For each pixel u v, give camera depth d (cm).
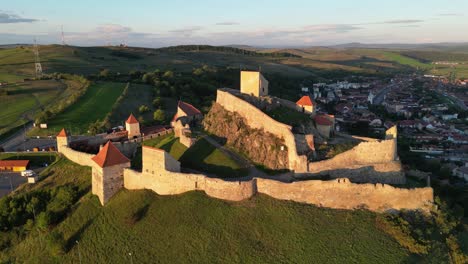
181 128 9194
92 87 19388
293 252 5497
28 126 14312
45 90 19738
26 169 10044
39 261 6412
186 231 6022
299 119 8569
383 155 7369
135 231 6269
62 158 9656
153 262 5656
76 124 14000
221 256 5562
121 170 7431
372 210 6391
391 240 5731
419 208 6475
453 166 14100
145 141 9962
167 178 6869
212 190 6575
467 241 6353
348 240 5672
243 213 6175
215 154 7831
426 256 5581
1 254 6969
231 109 9050
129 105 16450
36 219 7350
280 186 6462
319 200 6400
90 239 6444
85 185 8062
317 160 7262
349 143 8138
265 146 7662
